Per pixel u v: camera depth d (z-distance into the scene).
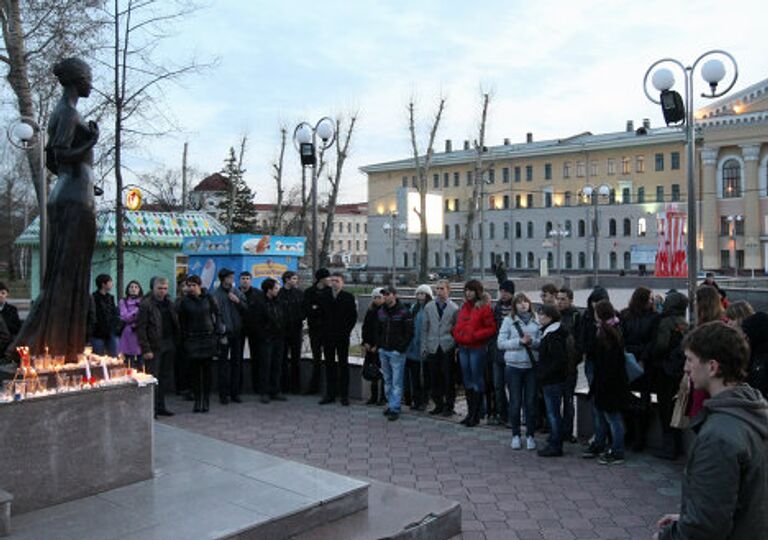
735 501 2.27
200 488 4.97
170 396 10.32
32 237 17.56
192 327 8.98
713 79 8.83
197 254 14.77
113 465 4.95
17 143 11.51
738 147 54.69
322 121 12.19
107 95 11.58
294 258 14.84
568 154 64.94
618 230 60.81
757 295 21.14
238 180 43.44
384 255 76.81
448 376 8.85
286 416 8.89
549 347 7.00
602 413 6.90
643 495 5.83
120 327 8.99
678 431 6.84
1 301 8.43
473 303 8.44
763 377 5.05
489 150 69.06
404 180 75.88
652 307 7.30
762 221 53.38
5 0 12.55
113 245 16.31
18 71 12.43
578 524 5.20
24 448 4.49
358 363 10.16
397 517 4.86
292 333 10.28
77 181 5.25
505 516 5.36
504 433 8.02
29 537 4.09
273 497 4.77
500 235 68.69
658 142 59.22
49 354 5.09
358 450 7.25
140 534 4.13
